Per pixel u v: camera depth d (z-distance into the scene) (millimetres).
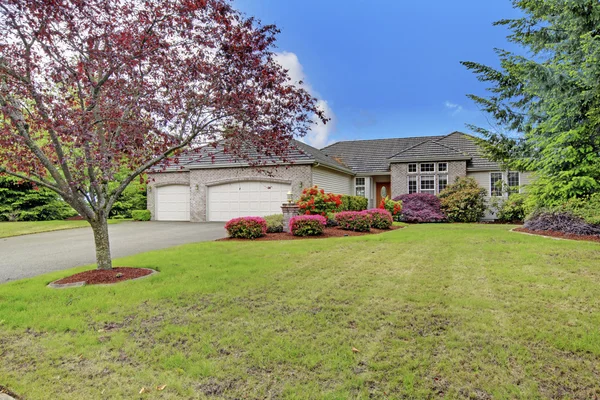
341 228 12016
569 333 3230
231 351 3002
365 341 3143
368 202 21078
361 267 6016
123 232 12820
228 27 5281
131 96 5148
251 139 5770
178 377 2631
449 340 3139
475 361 2766
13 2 4172
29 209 19219
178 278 5371
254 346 3074
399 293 4500
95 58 4996
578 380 2500
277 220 11812
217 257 6992
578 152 9469
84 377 2660
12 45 4621
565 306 3926
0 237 11695
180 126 5660
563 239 8398
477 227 13133
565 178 9742
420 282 4988
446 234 10078
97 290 4770
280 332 3365
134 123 4883
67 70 4914
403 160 18594
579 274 5168
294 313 3863
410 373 2604
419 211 16812
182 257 7016
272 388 2461
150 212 19062
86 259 7734
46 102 4734
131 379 2617
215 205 17500
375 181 22203
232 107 5383
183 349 3066
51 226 14867
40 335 3416
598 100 9062
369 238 9406
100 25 4895
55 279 5516
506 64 11492
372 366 2707
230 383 2539
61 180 5359
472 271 5539
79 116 4762
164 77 5305
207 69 5230
